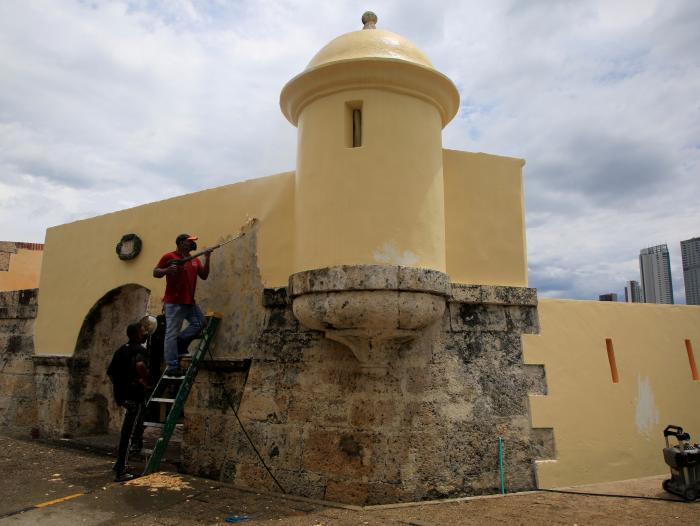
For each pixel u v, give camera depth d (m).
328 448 5.78
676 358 7.68
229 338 7.09
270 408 6.26
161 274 6.79
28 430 9.71
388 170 5.68
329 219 5.68
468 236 6.58
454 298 6.19
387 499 5.45
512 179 6.98
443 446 5.77
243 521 4.82
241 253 7.26
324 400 5.95
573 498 5.70
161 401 6.65
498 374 6.27
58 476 6.39
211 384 6.92
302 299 5.77
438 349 6.02
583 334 6.95
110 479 6.24
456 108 6.48
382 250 5.51
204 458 6.66
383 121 5.79
